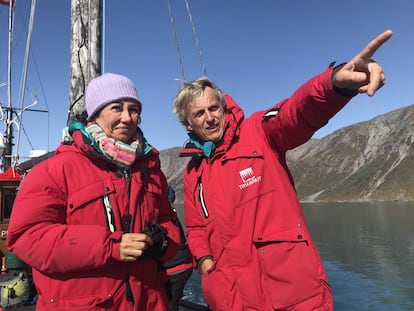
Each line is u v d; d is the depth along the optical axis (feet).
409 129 586.86
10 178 22.57
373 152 590.96
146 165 8.39
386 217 215.51
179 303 16.65
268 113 8.85
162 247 7.79
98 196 7.54
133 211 7.84
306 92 7.55
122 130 8.10
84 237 6.92
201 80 9.75
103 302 7.21
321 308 7.94
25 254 6.93
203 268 9.70
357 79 6.21
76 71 15.61
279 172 8.95
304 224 8.80
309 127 7.95
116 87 8.10
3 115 35.73
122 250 7.00
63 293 7.14
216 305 8.90
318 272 8.23
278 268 8.21
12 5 36.29
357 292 59.36
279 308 8.10
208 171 9.41
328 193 530.68
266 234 8.52
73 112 15.51
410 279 67.00
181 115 10.03
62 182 7.47
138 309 7.63
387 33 5.85
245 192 8.75
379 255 96.02
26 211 7.07
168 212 9.34
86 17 15.74
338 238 134.00
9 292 18.85
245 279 8.44
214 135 9.45
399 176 489.26
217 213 8.95
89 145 7.60
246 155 8.89
